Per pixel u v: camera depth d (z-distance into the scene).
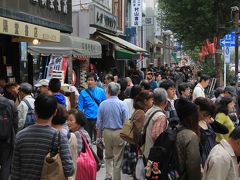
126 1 35.38
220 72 25.77
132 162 8.87
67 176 5.10
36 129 5.14
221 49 26.69
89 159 6.41
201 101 6.26
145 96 8.32
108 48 25.48
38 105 5.14
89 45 17.28
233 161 4.73
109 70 24.17
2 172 7.88
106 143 9.18
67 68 16.25
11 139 7.92
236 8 20.06
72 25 21.06
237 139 4.70
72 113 6.52
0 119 7.73
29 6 15.07
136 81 19.05
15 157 5.18
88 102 11.69
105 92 13.02
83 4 21.31
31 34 11.87
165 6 29.41
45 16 16.62
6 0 13.23
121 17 32.66
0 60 14.77
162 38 60.00
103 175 10.19
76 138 6.03
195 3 27.22
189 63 63.38
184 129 5.59
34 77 16.47
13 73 15.00
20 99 9.94
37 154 5.07
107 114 9.09
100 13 22.22
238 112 9.53
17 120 8.08
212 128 6.55
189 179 5.45
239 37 20.08
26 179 5.09
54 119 5.75
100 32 23.33
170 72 25.59
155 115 7.11
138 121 8.21
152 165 5.59
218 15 27.30
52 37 13.40
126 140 8.35
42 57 16.55
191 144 5.45
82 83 20.11
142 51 27.14
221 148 4.76
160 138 5.68
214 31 28.42
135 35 37.75
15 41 13.77
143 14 43.47
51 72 14.77
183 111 5.62
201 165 5.82
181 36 30.70
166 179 5.50
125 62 31.53
